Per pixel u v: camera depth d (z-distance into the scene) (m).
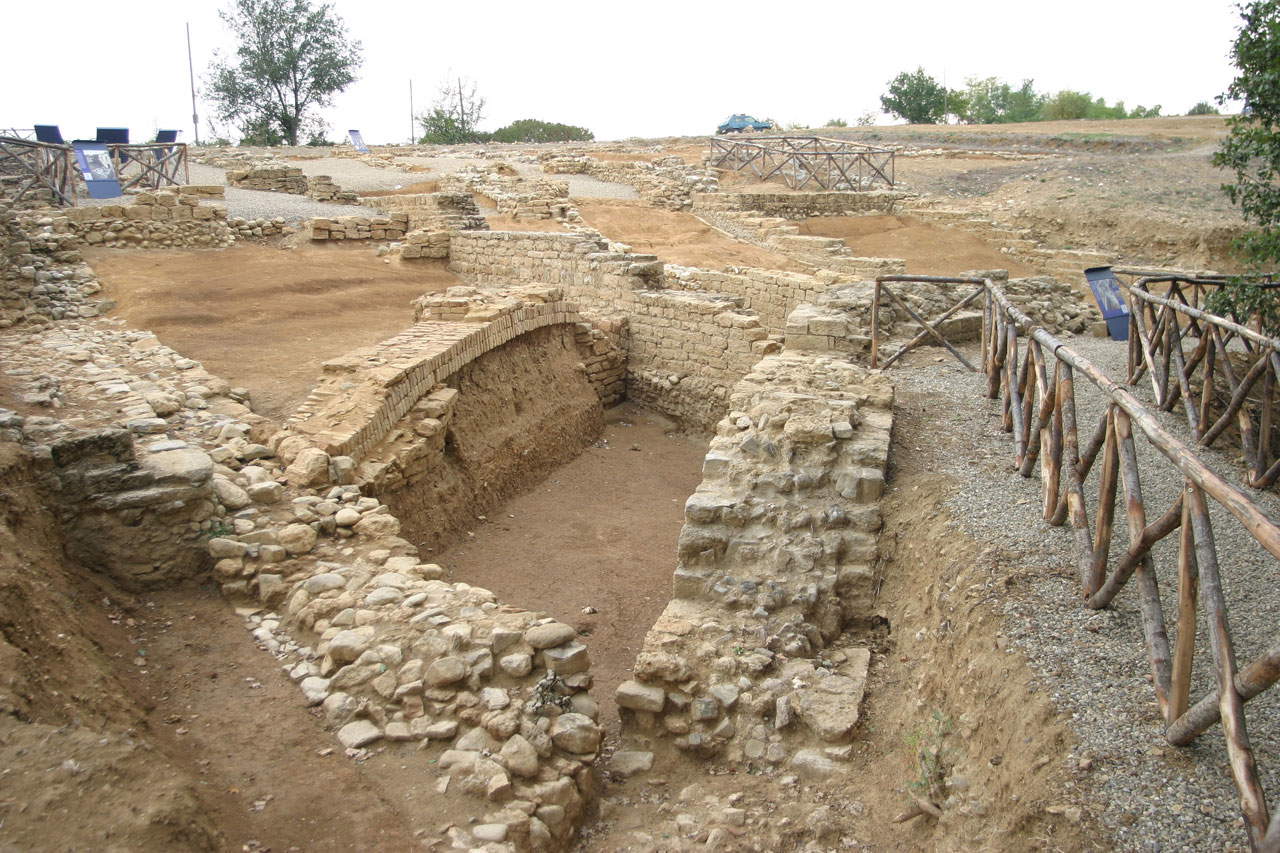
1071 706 3.89
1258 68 8.84
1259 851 2.88
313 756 4.72
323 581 6.19
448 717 4.93
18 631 4.52
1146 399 9.03
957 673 4.70
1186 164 25.97
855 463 6.81
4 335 12.11
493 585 8.58
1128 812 3.33
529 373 12.71
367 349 10.39
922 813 4.27
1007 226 23.92
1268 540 3.00
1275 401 7.77
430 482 9.53
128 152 23.67
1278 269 9.31
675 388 14.70
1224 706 3.23
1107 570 5.12
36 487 5.96
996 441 7.53
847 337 10.35
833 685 5.39
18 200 19.09
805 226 24.62
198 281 15.48
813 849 4.33
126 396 9.18
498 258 17.84
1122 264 20.89
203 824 3.76
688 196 26.52
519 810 4.35
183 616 6.11
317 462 7.70
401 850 4.08
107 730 4.29
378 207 22.19
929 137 36.41
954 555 5.52
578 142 41.97
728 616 6.01
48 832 3.31
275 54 46.91
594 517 10.66
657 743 5.36
